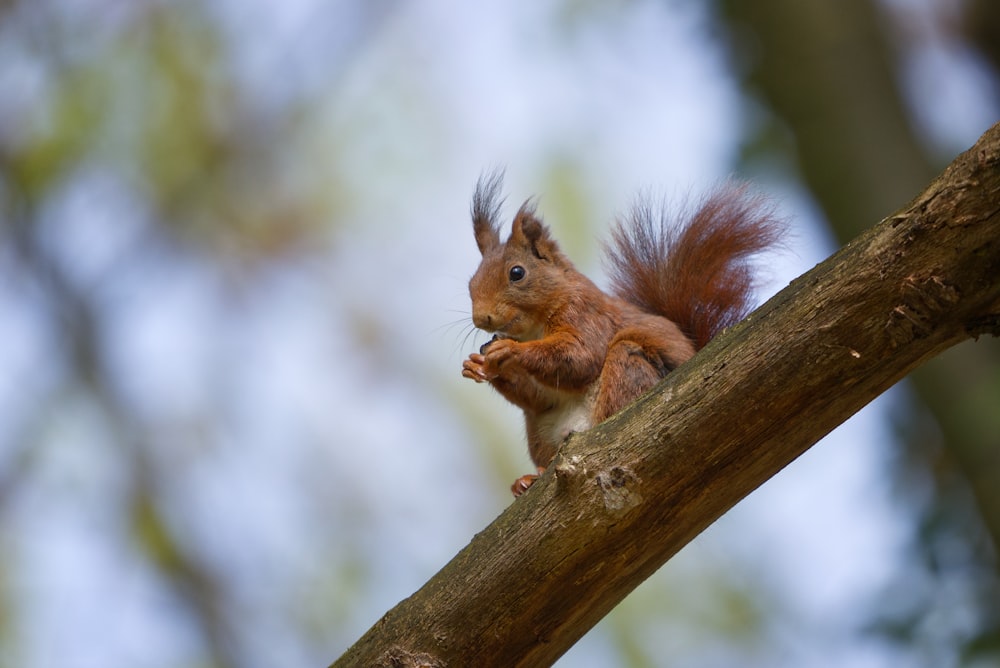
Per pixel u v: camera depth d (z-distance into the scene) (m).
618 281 10.38
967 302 5.75
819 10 12.35
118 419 18.78
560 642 6.66
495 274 10.07
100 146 19.31
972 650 10.25
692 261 10.05
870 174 11.85
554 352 9.38
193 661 16.98
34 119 19.28
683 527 6.44
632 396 8.94
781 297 6.23
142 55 19.36
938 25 13.59
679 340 9.17
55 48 19.27
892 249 5.85
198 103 19.38
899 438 11.59
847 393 6.11
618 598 6.62
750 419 6.21
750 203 10.09
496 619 6.58
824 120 12.09
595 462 6.41
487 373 9.35
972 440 10.30
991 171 5.55
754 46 12.98
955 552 10.80
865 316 5.95
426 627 6.68
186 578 17.58
